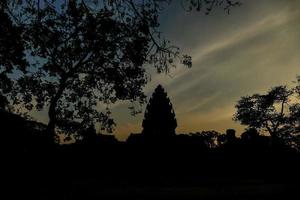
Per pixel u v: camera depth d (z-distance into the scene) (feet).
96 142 190.90
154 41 51.08
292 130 305.53
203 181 200.03
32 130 95.61
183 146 268.00
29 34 60.29
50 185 91.71
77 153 168.86
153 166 238.89
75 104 94.94
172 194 129.70
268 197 120.16
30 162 91.25
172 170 251.39
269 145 289.94
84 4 53.62
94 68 83.15
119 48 73.00
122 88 84.74
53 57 73.92
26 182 88.33
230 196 122.72
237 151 275.80
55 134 94.27
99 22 62.23
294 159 267.39
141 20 48.65
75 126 95.81
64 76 82.94
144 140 258.57
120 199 114.01
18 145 91.61
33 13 52.75
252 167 265.13
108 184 165.37
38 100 90.84
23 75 86.63
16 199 84.33
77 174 167.84
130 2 47.21
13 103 90.27
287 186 142.10
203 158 268.62
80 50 72.43
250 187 154.40
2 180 85.87
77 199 98.32
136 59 72.13
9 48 63.05
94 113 96.58
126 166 217.77
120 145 229.66
